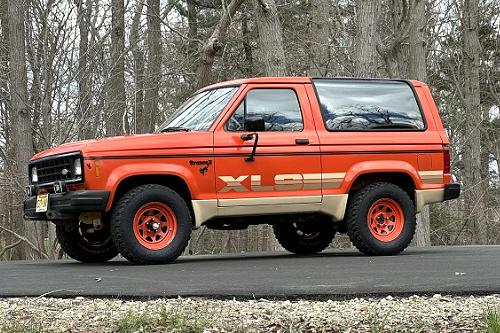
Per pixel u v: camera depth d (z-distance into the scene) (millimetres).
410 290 6000
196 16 27172
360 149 9195
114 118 17031
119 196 8523
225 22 15297
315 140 9023
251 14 24781
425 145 9516
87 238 9500
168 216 8492
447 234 25625
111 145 8297
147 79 18406
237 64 27109
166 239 8484
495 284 6305
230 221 8992
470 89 27484
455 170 29141
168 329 4816
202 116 9039
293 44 23734
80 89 15508
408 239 9375
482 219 25859
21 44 15648
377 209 9320
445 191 9586
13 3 15570
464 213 26078
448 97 30406
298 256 9898
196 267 8016
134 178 8523
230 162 8688
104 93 16016
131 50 18125
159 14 19844
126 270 7801
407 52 20359
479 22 30859
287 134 8945
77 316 5270
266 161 8812
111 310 5461
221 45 15398
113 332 4820
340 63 24297
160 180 8688
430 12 27016
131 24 17891
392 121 9453
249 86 8953
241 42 26250
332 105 9242
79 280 7016
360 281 6570
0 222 22781
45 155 8742
